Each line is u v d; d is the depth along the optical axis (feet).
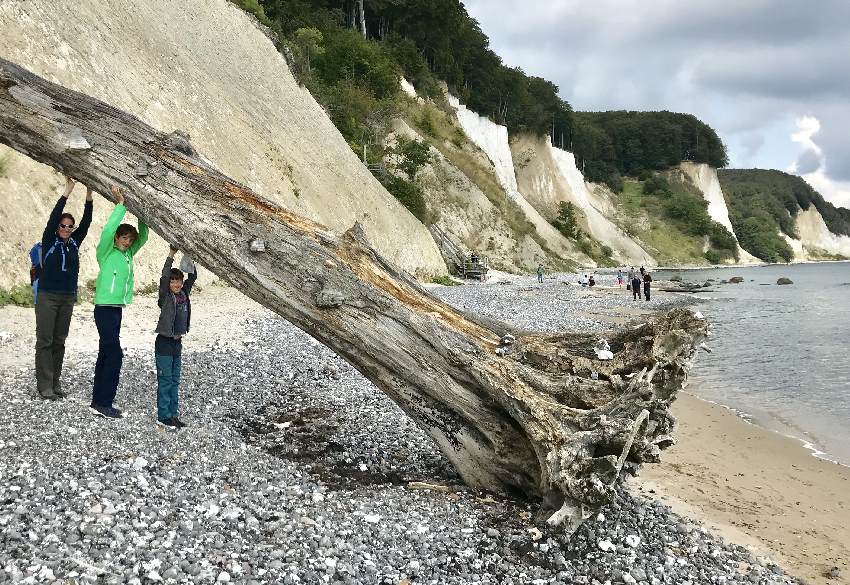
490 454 23.58
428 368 23.53
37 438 22.38
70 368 33.71
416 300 24.58
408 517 20.81
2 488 17.83
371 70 211.41
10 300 47.32
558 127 464.65
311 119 136.36
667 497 27.68
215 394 34.09
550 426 20.95
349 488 23.11
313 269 23.93
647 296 131.23
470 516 21.61
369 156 179.01
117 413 26.43
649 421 21.67
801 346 77.41
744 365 64.49
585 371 23.81
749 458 34.45
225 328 53.11
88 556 14.75
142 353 39.73
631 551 20.45
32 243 51.52
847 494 29.37
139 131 25.26
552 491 20.97
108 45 74.79
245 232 24.20
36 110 24.48
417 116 249.96
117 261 26.04
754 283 233.96
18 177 53.52
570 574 18.44
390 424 31.71
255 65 123.24
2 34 58.70
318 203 110.22
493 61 351.25
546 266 254.47
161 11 98.07
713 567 20.33
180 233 24.44
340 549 17.53
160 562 14.89
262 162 98.22
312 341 50.88
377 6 279.69
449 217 220.84
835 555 22.70
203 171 25.17
